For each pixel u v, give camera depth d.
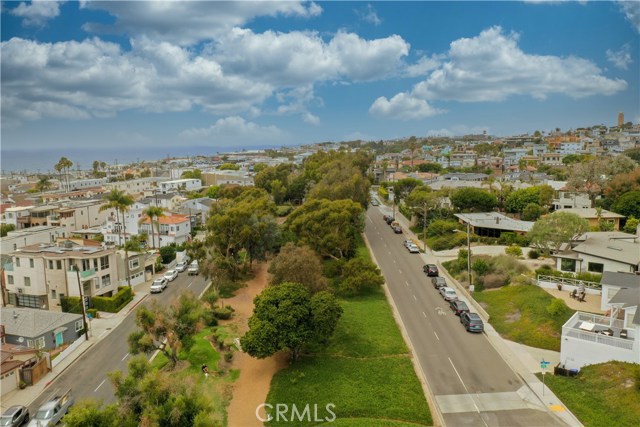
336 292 54.28
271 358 38.88
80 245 62.66
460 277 55.25
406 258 67.69
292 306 36.78
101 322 50.94
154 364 39.41
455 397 31.23
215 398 32.16
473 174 140.50
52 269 55.09
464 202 83.44
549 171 144.88
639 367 28.80
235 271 60.69
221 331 45.19
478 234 73.81
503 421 28.36
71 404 32.66
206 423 23.77
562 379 32.31
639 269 45.81
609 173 89.00
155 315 36.81
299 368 36.19
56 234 86.69
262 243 65.62
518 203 88.19
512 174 144.38
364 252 70.50
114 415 23.94
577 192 89.75
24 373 36.78
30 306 56.53
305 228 61.66
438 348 38.69
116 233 85.25
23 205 110.44
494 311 45.62
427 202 83.25
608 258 47.41
